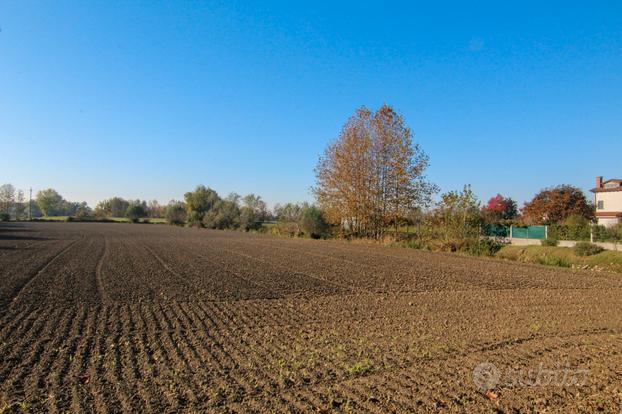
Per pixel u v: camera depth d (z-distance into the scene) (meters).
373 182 47.19
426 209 45.41
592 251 30.09
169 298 14.55
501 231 37.38
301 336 9.86
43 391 6.66
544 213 64.81
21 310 12.47
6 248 34.56
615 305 13.86
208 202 100.56
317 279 19.52
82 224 105.25
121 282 17.97
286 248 38.16
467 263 26.50
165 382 7.00
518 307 13.45
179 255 30.98
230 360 8.11
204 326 10.79
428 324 11.12
